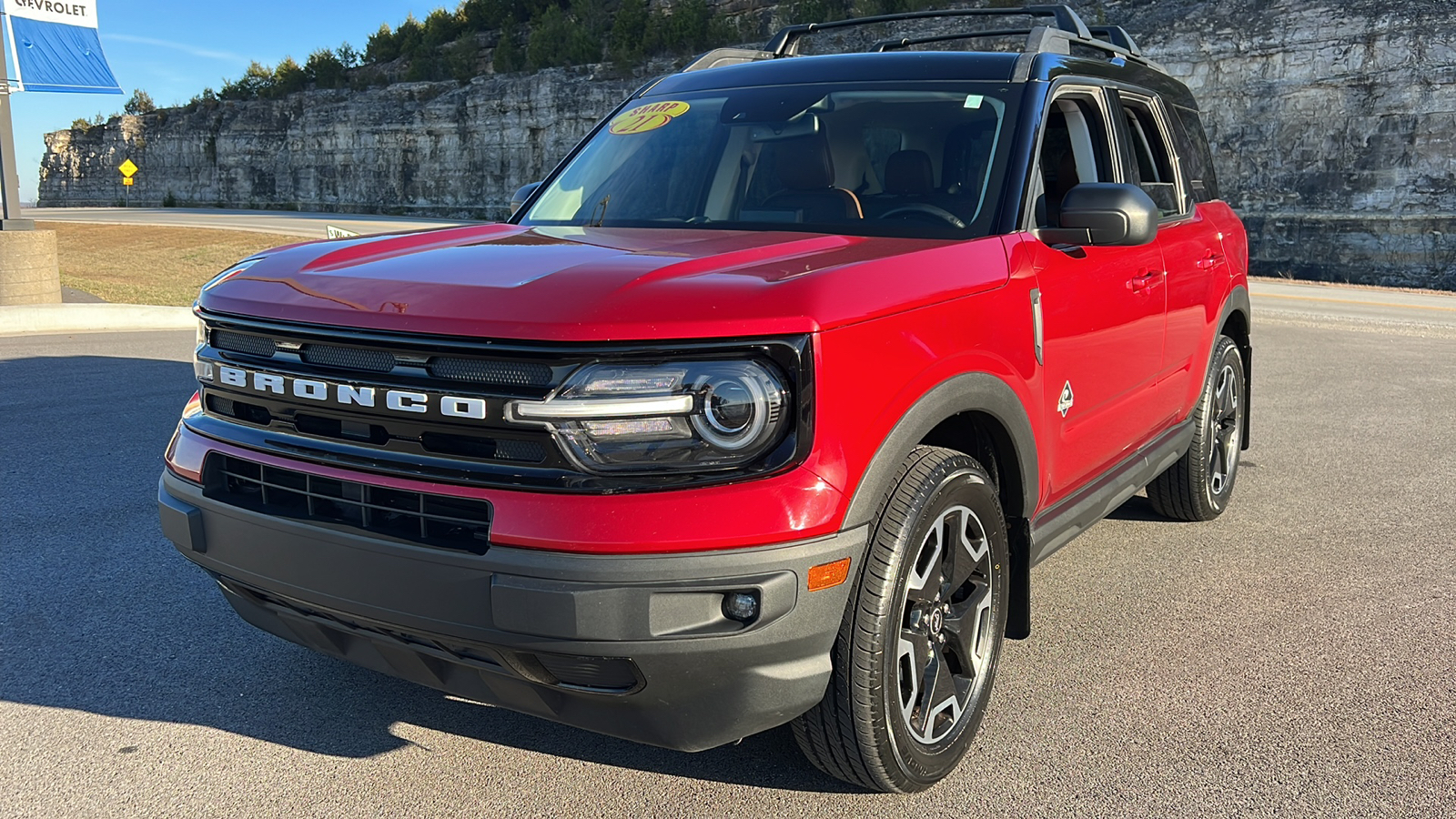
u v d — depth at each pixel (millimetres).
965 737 2723
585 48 64188
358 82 77438
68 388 8062
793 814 2537
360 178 75375
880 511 2352
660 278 2246
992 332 2705
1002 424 2779
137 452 6000
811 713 2398
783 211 3244
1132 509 5332
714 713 2186
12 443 6180
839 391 2170
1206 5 40125
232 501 2475
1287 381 9609
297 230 46438
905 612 2482
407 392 2168
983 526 2736
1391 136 36500
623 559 2023
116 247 37750
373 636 2342
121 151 94062
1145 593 4098
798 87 3662
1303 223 37844
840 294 2234
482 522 2121
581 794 2611
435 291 2266
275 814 2508
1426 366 10820
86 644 3459
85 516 4820
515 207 3799
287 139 80312
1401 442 6863
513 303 2146
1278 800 2609
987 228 2998
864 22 4324
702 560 2037
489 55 72250
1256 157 39031
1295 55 38062
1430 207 35906
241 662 3357
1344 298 22766
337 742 2867
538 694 2230
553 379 2049
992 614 2836
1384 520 5121
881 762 2436
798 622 2127
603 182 3643
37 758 2746
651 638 2041
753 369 2084
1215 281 4629
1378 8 36688
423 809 2537
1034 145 3178
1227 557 4547
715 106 3748
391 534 2213
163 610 3762
